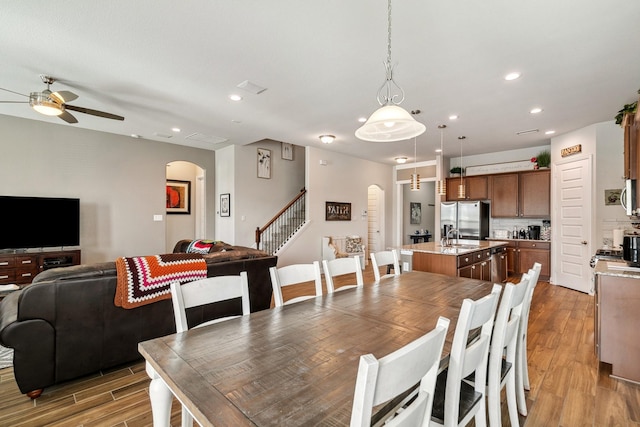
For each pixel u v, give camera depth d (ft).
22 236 14.70
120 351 7.96
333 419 2.68
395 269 9.74
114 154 17.99
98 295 7.62
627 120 9.50
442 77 10.18
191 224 24.95
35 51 8.63
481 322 4.08
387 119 6.56
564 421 6.20
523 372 7.27
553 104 12.67
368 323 5.19
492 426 5.15
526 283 5.79
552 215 18.37
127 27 7.55
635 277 7.67
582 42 8.11
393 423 2.52
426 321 5.30
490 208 21.79
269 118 14.64
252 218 21.83
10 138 14.93
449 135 17.67
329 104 12.67
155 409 4.00
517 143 19.66
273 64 9.37
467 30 7.59
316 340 4.46
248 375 3.45
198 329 4.90
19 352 6.67
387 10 6.86
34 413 6.44
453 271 12.92
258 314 5.68
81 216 16.88
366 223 25.43
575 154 16.62
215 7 6.81
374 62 9.23
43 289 6.94
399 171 27.76
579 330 11.10
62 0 6.56
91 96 11.88
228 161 21.45
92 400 6.90
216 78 10.31
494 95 11.71
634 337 7.68
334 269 7.92
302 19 7.22
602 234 15.31
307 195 21.15
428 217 34.42
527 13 6.95
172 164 24.00
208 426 2.68
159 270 8.49
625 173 9.84
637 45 8.23
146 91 11.39
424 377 3.01
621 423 6.12
